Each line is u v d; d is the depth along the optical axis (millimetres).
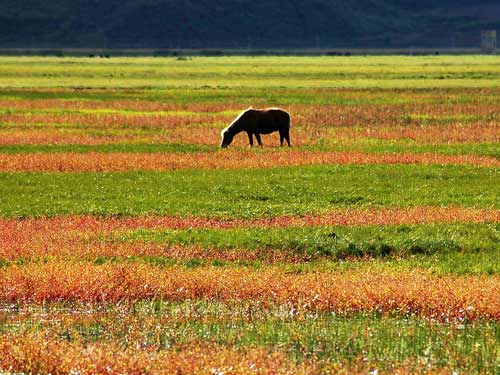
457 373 46562
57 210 92188
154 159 128500
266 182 108688
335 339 52594
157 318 56781
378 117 195875
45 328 55062
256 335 53312
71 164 123562
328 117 195250
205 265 70562
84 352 49031
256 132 142875
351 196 99062
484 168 119875
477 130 168125
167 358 48000
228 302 59844
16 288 61844
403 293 59500
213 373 45250
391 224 84062
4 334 53062
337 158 128375
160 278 64000
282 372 45938
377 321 56250
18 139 154125
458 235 79562
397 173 115188
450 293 59656
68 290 61469
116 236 79688
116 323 56094
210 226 84562
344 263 71312
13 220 87500
